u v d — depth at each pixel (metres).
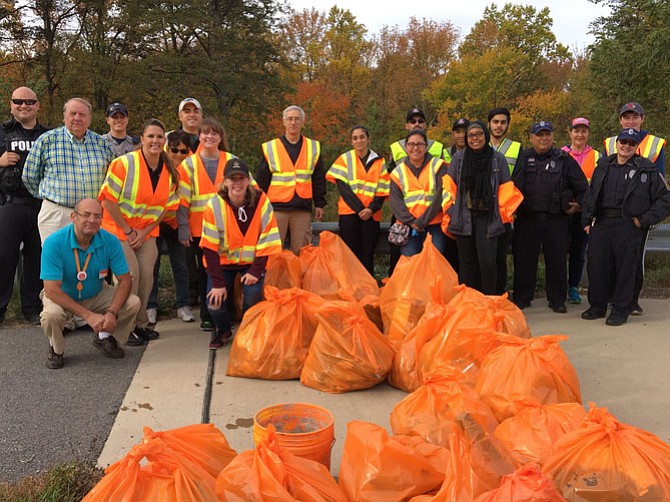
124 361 4.91
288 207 6.46
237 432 3.70
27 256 5.84
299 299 4.64
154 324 5.87
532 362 3.55
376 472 2.61
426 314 4.35
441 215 6.25
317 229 7.99
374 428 2.79
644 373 4.70
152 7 29.52
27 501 2.87
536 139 6.16
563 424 2.98
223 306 5.13
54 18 29.98
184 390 4.32
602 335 5.61
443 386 3.26
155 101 30.30
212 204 4.99
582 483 2.52
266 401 4.16
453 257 6.56
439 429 3.11
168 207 5.45
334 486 2.51
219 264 5.04
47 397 4.21
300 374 4.50
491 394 3.53
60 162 5.39
